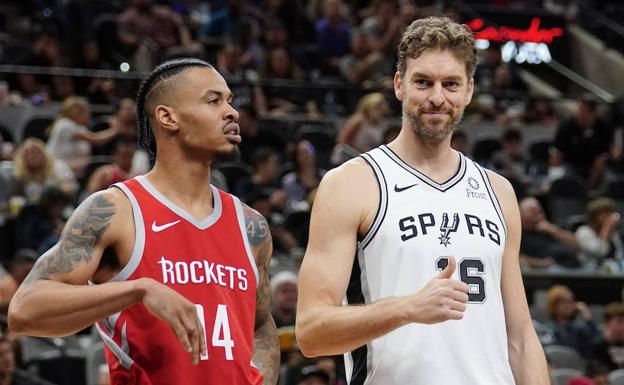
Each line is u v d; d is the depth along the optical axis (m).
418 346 5.51
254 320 5.64
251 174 17.22
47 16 22.00
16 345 12.36
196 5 25.12
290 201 16.69
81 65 20.42
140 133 5.72
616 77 26.06
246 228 5.66
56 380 12.18
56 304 4.95
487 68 23.88
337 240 5.64
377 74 21.80
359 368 5.66
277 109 21.08
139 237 5.38
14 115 19.42
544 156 20.95
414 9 23.95
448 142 5.87
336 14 23.22
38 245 14.64
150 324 5.29
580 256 16.53
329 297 5.52
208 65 5.61
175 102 5.49
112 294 4.87
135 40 20.66
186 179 5.54
